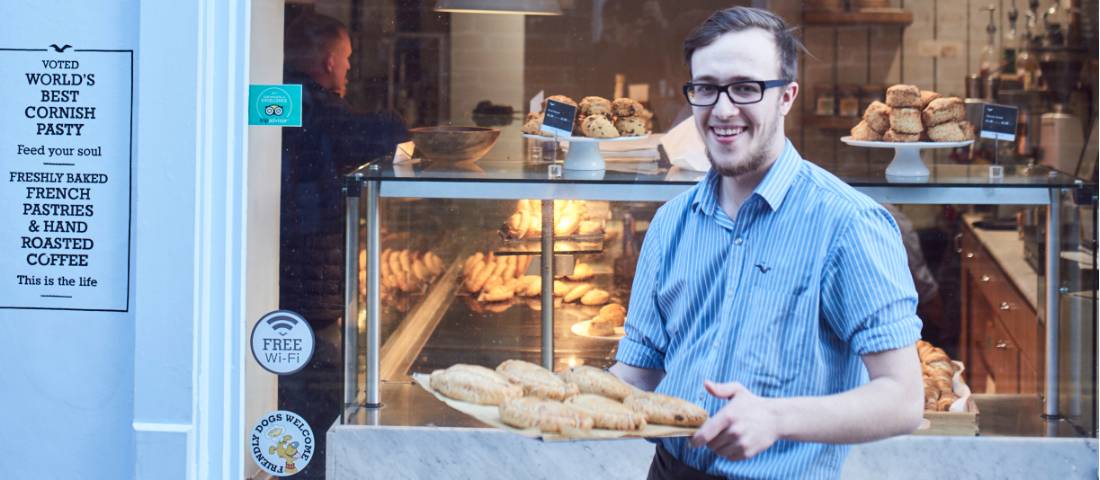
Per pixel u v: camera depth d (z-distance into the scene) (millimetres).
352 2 3047
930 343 3141
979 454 2924
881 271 2053
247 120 2943
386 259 3080
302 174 3000
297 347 3029
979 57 3342
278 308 3021
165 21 2883
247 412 3035
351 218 3016
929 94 3201
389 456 3020
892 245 2088
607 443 2990
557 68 3281
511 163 3242
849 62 3365
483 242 3115
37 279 3031
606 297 3127
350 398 3057
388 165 3139
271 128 2996
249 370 3029
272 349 3031
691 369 2225
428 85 3203
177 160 2910
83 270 3020
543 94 3281
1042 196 2967
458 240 3107
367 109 3074
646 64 3285
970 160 3318
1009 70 3311
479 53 3234
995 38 3316
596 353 3078
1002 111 3188
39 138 2994
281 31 2982
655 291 2342
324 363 3039
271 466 3055
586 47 3277
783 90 2148
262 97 2990
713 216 2225
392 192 3021
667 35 3277
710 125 2133
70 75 2969
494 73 3252
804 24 3371
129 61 2953
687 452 2236
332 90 3004
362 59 3076
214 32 2900
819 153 3373
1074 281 2988
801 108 3385
